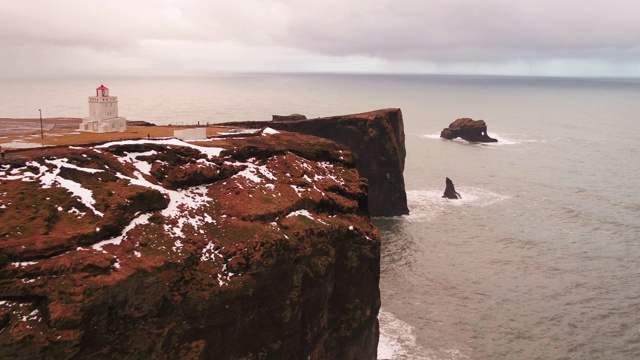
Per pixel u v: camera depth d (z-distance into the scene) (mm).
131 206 40844
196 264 39688
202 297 38094
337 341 51094
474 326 61562
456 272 75750
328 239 48219
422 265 77875
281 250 43031
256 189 49375
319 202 51625
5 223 35500
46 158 43312
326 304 48750
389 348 57125
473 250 84500
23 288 32312
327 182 55750
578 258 81938
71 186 40969
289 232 45406
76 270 33781
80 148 47562
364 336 53219
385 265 77438
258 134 70062
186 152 50812
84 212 38719
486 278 74000
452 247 85562
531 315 64062
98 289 33219
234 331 40344
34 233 35438
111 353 34000
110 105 69375
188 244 40594
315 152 61469
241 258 40938
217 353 39562
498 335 59781
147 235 39656
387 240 87812
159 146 50156
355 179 60312
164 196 44219
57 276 33312
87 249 35844
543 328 61250
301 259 44812
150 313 36219
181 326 37562
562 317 63719
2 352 30234
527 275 75312
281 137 66688
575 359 55406
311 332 46656
